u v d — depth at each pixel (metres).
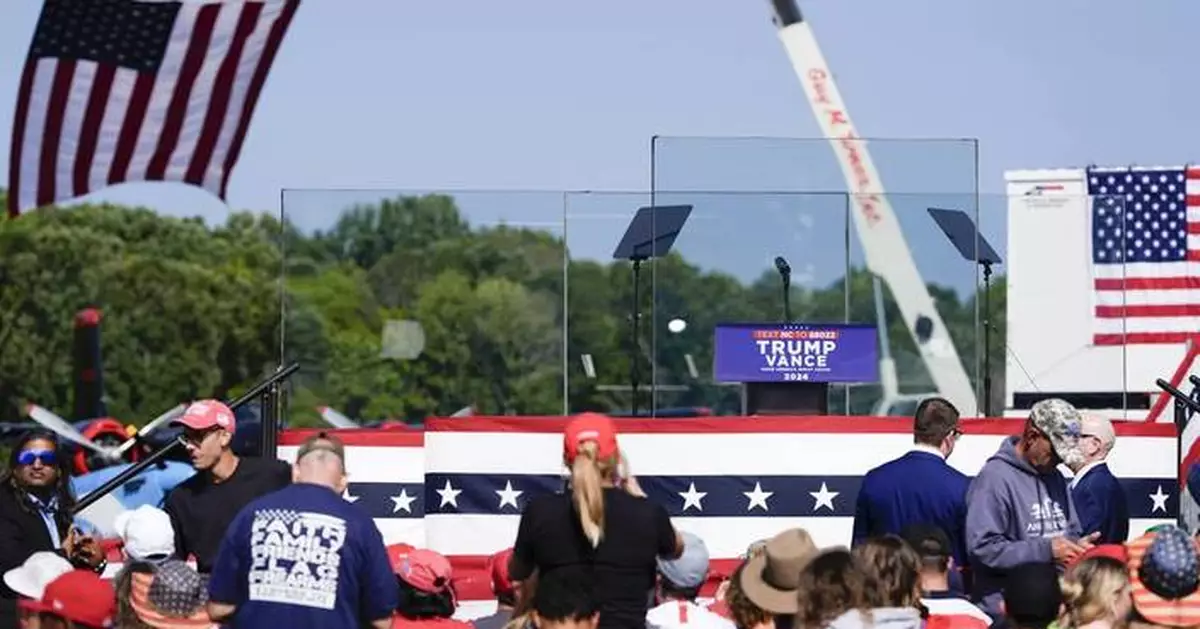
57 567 13.15
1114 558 11.79
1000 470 15.16
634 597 12.46
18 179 12.88
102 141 12.91
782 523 18.72
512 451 18.92
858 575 10.50
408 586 13.41
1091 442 16.45
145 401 95.12
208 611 11.97
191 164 13.05
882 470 15.56
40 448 16.39
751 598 11.62
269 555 11.77
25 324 94.88
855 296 19.70
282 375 19.30
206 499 15.51
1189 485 18.30
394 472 19.53
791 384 19.69
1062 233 19.83
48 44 12.84
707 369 19.72
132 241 97.25
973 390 19.72
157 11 12.88
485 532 18.89
